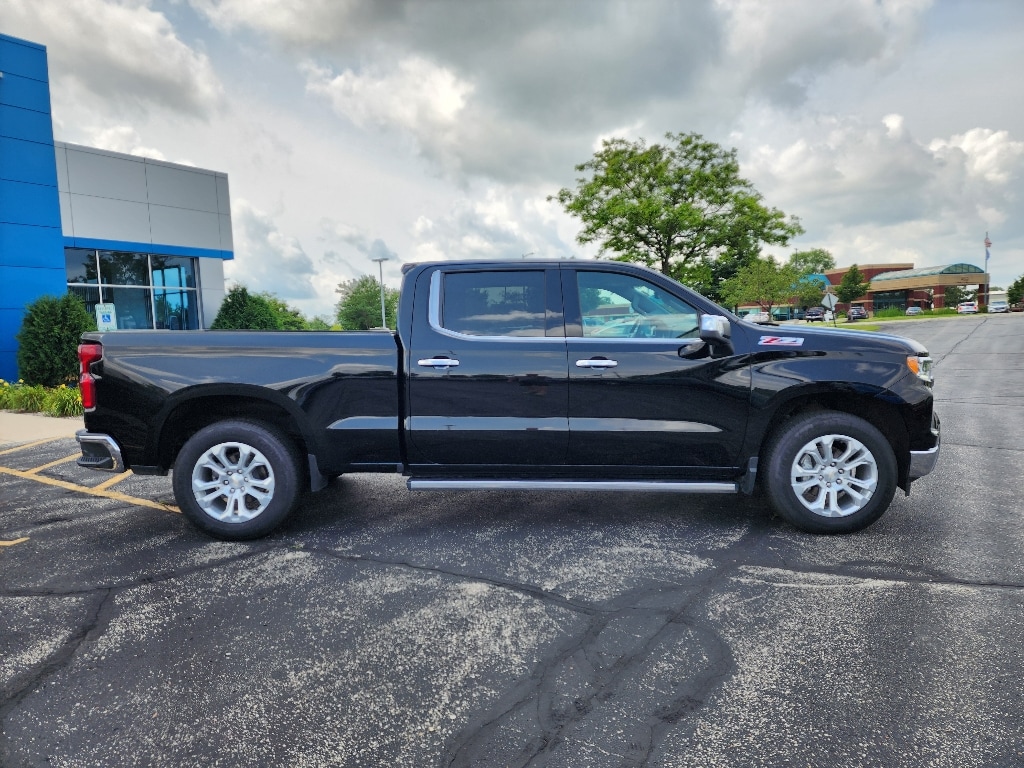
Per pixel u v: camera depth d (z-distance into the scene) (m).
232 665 2.58
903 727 2.11
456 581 3.40
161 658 2.64
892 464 3.90
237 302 21.70
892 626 2.80
